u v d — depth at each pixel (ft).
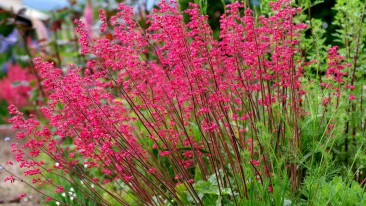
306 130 13.06
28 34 34.96
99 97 12.46
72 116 12.78
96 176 17.52
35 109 26.22
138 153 12.80
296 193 12.38
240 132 13.19
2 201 18.43
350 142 14.89
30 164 12.19
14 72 32.86
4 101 32.81
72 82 11.97
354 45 16.28
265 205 11.05
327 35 27.35
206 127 11.32
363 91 16.10
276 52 12.66
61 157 12.88
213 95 11.35
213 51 12.00
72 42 26.53
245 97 14.03
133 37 12.01
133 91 12.28
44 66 11.72
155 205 12.84
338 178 12.46
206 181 12.84
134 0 22.80
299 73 12.94
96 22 26.22
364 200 11.42
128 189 16.25
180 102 11.74
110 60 12.03
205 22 12.45
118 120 11.92
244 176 12.10
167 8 11.78
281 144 13.25
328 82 12.60
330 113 13.10
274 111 13.71
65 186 16.70
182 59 11.93
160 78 12.93
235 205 11.65
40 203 17.76
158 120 13.28
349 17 16.17
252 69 12.42
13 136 27.27
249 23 11.90
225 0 23.36
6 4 38.73
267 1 15.74
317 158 13.89
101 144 12.12
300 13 15.88
